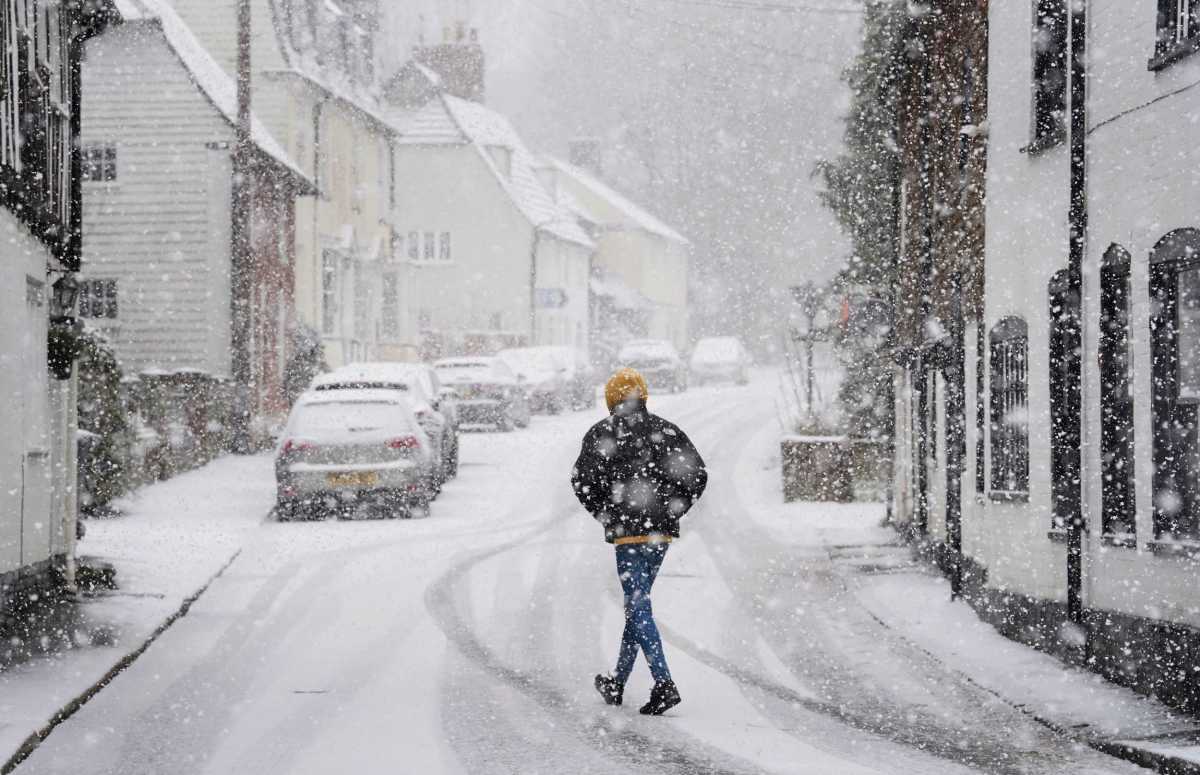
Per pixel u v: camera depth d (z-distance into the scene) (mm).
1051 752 10688
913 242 26641
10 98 15445
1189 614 12367
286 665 13984
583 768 9969
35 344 17078
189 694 12617
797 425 37531
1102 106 14383
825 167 37719
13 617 15656
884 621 17250
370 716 11703
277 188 45062
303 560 21594
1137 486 13406
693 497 12375
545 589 19125
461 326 75000
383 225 61062
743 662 14461
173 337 40156
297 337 46500
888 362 31047
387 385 29219
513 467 36188
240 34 39188
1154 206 13258
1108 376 14117
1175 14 13148
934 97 24016
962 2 21375
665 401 62906
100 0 19859
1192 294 12875
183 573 19734
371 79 60500
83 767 10055
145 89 40312
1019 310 16891
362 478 26141
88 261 40281
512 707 12102
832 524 28031
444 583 19531
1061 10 15883
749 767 9992
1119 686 13328
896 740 11023
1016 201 17094
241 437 39250
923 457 23656
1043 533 15688
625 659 12273
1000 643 15883
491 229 75062
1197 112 12547
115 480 26812
